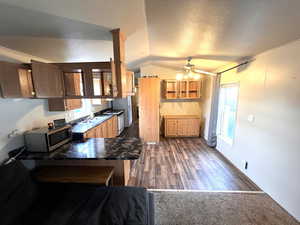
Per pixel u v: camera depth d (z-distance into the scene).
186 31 1.97
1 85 1.53
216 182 2.66
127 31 1.90
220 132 4.10
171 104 5.39
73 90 2.06
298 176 1.80
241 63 2.92
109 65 1.86
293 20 1.39
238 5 1.26
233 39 2.04
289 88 1.89
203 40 2.22
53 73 1.87
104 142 2.40
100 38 1.93
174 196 2.31
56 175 1.98
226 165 3.28
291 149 1.88
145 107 4.59
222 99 3.96
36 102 2.32
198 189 2.48
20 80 1.66
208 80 4.67
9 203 1.30
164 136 5.24
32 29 1.50
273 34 1.73
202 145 4.48
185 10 1.47
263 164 2.38
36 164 2.24
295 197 1.85
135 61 4.18
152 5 1.45
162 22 1.83
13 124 1.92
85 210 1.37
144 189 1.69
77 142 2.42
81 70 1.92
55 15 1.28
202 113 5.25
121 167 2.27
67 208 1.39
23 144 2.05
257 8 1.27
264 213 1.97
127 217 1.29
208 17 1.54
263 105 2.36
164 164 3.35
